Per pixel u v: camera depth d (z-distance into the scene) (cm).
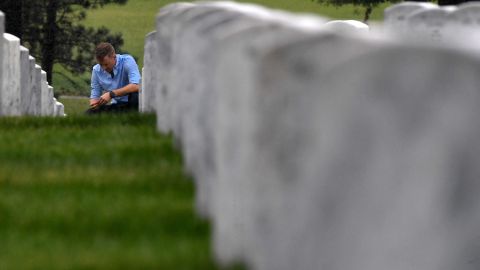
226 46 1090
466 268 773
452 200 763
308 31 895
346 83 787
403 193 775
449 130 755
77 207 1428
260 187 973
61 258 1195
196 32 1445
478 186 755
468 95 748
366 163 786
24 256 1219
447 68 752
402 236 779
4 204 1462
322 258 834
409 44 768
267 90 928
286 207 900
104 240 1274
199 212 1338
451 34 2505
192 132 1512
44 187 1580
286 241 903
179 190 1516
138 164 1741
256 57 952
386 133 774
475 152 751
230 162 1088
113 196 1502
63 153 1841
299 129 859
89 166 1742
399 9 2641
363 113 781
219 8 1441
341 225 811
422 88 759
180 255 1170
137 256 1178
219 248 1130
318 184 830
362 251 797
